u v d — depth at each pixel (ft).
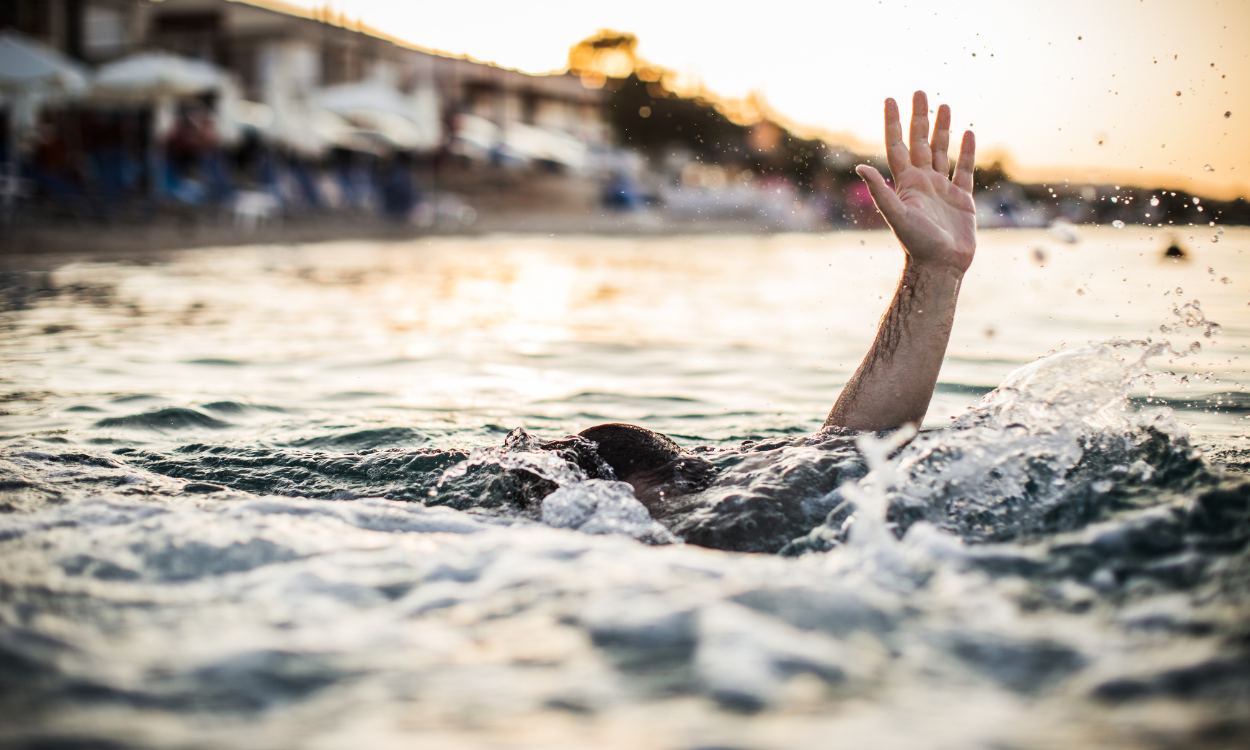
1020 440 7.89
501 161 110.11
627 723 3.62
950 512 6.98
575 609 4.71
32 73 50.01
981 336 21.76
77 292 30.09
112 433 12.18
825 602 4.76
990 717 3.68
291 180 71.82
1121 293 31.22
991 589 5.21
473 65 131.64
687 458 8.39
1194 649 4.33
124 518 6.86
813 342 22.77
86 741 3.53
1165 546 5.91
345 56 112.68
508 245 65.51
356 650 4.33
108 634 4.53
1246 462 8.52
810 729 3.56
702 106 142.00
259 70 106.52
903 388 8.99
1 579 5.26
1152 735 3.54
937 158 9.77
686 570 5.31
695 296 34.60
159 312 26.18
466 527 7.00
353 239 62.64
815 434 9.20
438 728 3.61
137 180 57.57
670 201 113.19
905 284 9.21
